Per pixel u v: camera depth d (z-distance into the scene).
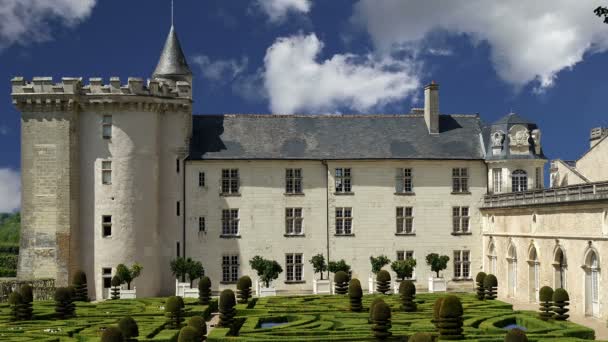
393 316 50.16
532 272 62.62
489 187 75.62
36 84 68.50
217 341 42.28
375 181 74.69
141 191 70.12
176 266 69.00
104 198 69.50
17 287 65.56
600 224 49.94
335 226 73.94
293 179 74.00
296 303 58.31
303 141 75.62
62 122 68.88
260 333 44.53
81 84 70.44
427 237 74.81
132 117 70.19
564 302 47.56
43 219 68.69
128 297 66.00
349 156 74.31
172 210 72.12
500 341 40.97
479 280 60.56
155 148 71.19
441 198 75.31
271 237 73.25
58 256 68.19
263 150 74.12
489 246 73.00
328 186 74.19
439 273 74.56
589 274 52.22
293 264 73.31
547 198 58.84
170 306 46.75
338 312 53.19
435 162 75.25
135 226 69.62
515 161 74.12
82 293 64.06
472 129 79.12
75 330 45.56
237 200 73.00
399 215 74.88
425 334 31.30
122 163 69.75
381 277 64.69
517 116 76.25
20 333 43.91
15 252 112.94
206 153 73.12
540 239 59.94
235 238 72.69
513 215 66.62
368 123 78.44
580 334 43.25
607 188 48.69
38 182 68.88
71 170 68.81
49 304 58.78
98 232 69.25
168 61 76.50
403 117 79.44
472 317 49.41
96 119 70.12
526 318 48.50
